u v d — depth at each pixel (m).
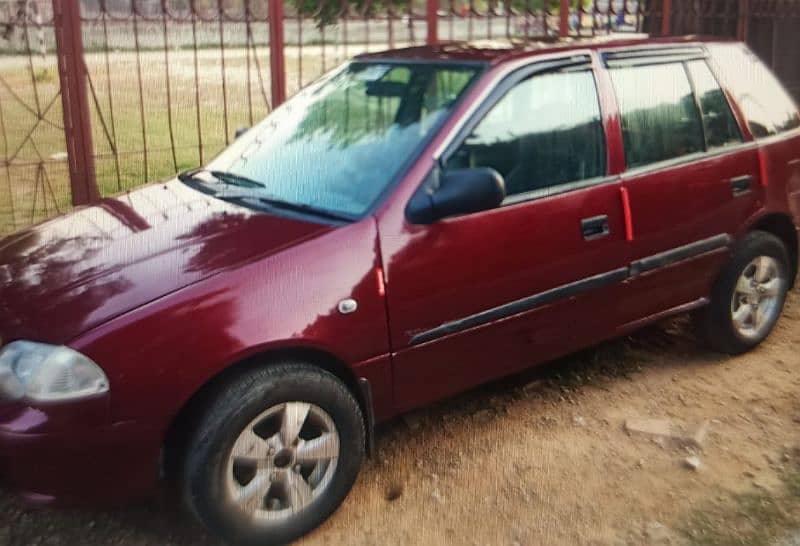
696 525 3.21
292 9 6.50
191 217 3.46
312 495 3.10
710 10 7.98
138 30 6.05
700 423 3.98
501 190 3.21
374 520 3.26
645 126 4.10
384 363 3.22
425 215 3.25
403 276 3.21
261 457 2.95
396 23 6.87
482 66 3.65
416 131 3.52
